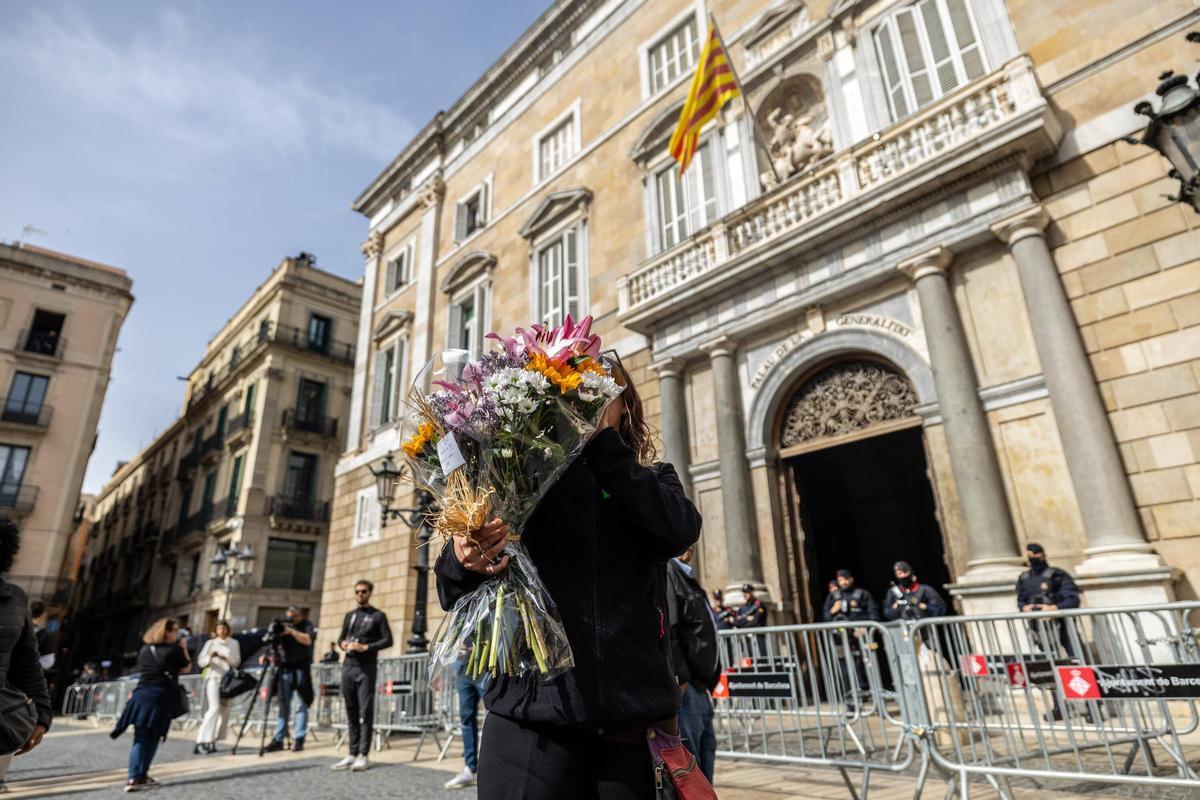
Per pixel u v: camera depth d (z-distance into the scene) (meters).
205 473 30.73
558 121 16.23
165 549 31.39
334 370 29.50
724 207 11.88
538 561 1.55
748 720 4.84
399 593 15.44
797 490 9.97
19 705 2.63
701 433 10.88
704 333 10.82
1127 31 8.08
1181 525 6.59
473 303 17.22
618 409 1.79
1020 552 7.42
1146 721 4.19
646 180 13.45
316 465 27.97
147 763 5.70
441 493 1.71
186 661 6.16
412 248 20.31
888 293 9.09
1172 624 5.14
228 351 33.38
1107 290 7.51
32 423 27.78
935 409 8.34
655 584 1.61
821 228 9.36
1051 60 8.59
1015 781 4.62
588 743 1.42
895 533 14.63
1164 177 7.40
